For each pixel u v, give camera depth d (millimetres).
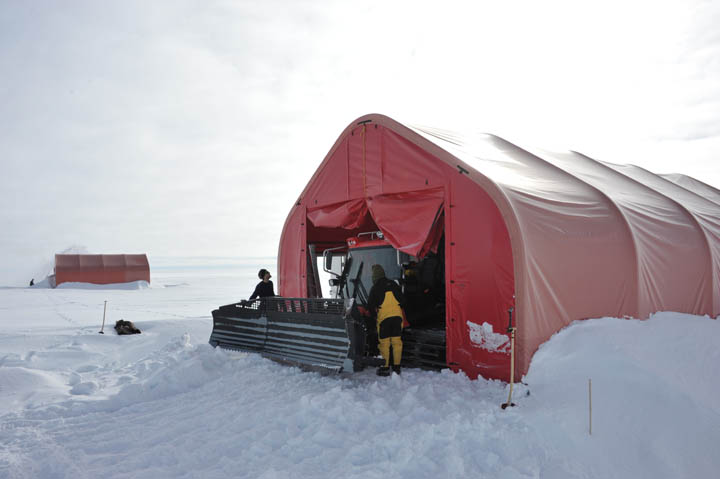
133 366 8266
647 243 7887
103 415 5809
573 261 6625
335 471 3965
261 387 6477
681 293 8359
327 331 6914
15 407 6109
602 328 6078
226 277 68312
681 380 4902
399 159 8031
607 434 4199
